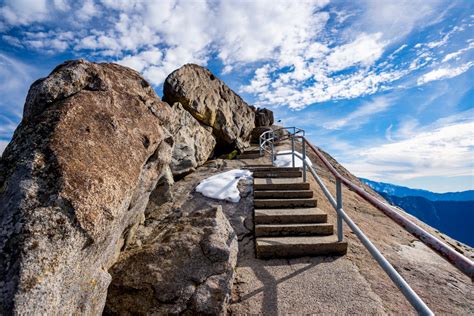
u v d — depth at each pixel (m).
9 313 1.19
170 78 8.09
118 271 2.55
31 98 2.02
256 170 6.57
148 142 2.47
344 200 6.02
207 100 9.68
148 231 3.56
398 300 2.75
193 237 2.90
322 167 9.30
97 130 2.03
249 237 4.19
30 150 1.71
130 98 2.61
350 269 3.33
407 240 4.57
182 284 2.45
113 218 1.81
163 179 4.59
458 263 1.10
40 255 1.36
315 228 4.10
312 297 2.78
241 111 12.98
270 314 2.54
